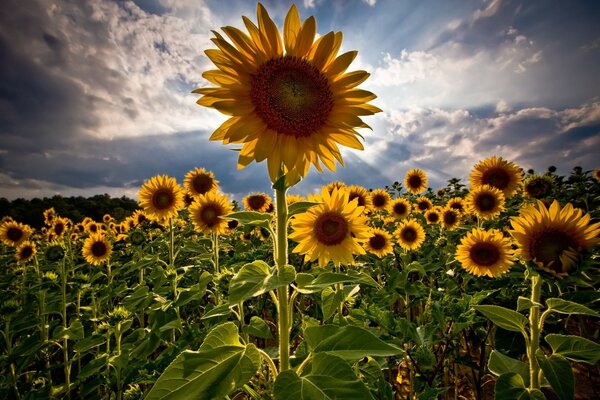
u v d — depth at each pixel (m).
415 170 12.11
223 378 1.72
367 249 6.83
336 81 2.39
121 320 3.88
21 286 6.61
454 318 3.01
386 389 2.79
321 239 3.75
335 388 1.60
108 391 4.16
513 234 2.66
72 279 5.48
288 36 2.35
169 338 5.10
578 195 8.45
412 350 3.27
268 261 5.65
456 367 4.41
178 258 7.61
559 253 2.45
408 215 10.93
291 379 1.67
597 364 5.05
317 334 1.92
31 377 4.69
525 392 2.20
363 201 8.96
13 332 4.46
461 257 5.31
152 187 6.98
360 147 2.38
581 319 5.08
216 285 4.04
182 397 1.63
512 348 3.83
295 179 2.19
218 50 2.20
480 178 7.82
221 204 6.06
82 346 3.79
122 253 8.95
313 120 2.28
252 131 2.19
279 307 2.13
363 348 1.77
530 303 2.43
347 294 3.42
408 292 4.91
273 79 2.25
